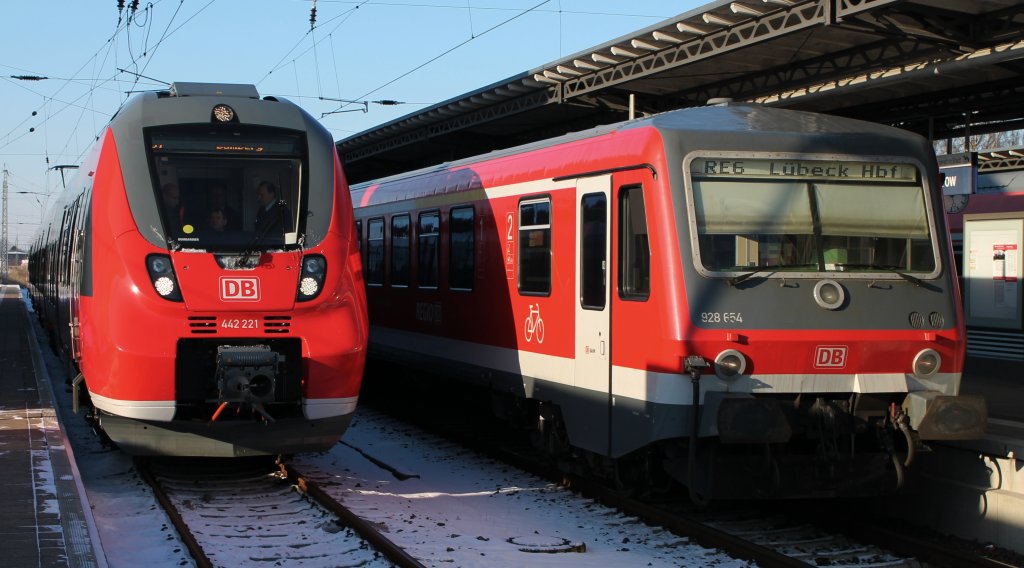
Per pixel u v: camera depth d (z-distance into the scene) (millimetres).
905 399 8242
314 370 8688
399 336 14055
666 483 9289
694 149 8070
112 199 8664
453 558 7086
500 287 10883
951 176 14156
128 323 8328
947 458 8711
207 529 7762
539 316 10000
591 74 14656
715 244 7984
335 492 9172
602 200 8859
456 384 13844
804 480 8094
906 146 8555
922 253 8484
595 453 9414
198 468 10125
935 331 8328
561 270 9555
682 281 7879
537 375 10062
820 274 8125
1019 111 14602
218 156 8906
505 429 13250
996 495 8086
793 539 8242
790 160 8234
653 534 8164
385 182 15227
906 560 7641
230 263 8531
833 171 8328
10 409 12141
